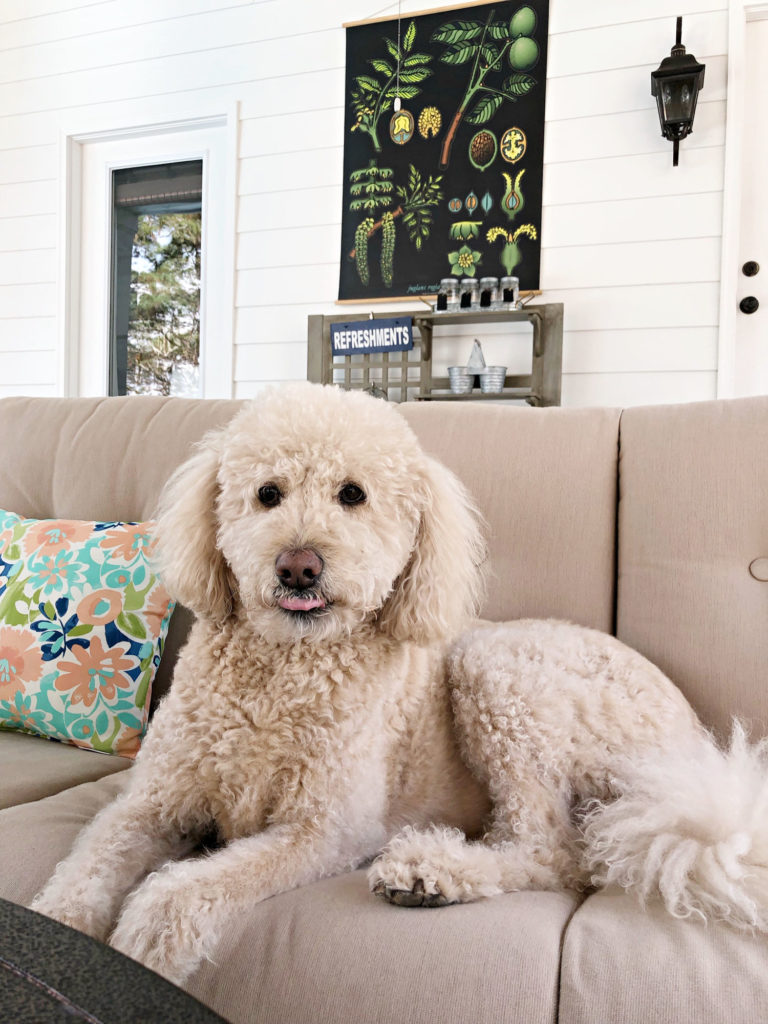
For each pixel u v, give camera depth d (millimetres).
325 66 3502
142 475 1871
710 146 2979
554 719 1215
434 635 1200
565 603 1541
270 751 1072
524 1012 757
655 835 968
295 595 1058
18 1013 447
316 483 1124
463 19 3279
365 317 3439
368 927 864
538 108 3180
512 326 3262
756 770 1054
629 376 3090
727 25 2939
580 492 1562
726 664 1379
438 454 1672
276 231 3605
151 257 3936
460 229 3293
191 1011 460
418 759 1274
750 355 2988
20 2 4059
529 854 1101
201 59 3709
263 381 3648
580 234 3141
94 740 1513
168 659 1676
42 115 4027
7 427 2084
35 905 912
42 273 4047
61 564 1642
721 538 1432
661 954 792
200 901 881
